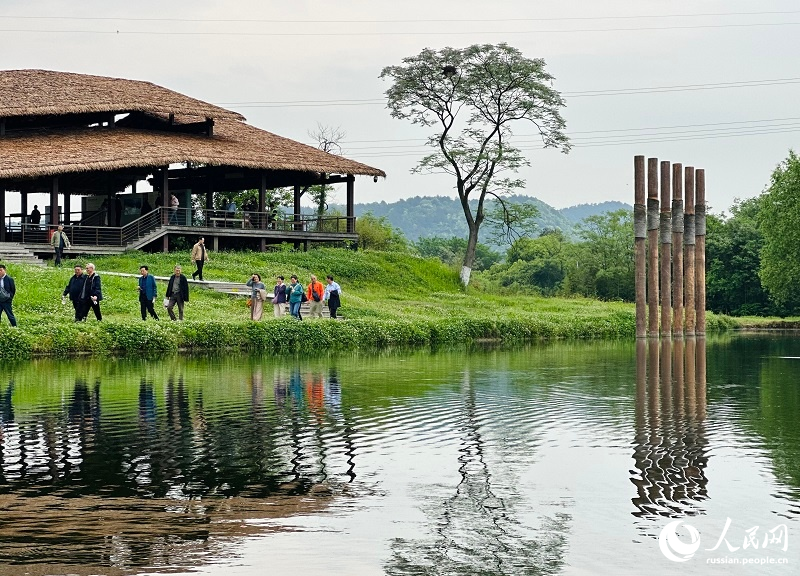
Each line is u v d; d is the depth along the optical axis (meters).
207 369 30.59
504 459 17.50
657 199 50.69
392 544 13.01
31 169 52.62
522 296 77.38
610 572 12.21
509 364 34.56
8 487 15.21
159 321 37.56
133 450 17.75
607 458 17.62
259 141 67.69
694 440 19.38
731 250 95.44
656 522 13.97
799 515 14.28
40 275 44.00
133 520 13.77
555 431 20.20
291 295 42.59
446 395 25.33
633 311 66.94
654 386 27.98
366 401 23.92
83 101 61.28
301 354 37.44
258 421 20.81
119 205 61.28
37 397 23.70
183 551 12.66
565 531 13.57
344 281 61.47
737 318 77.94
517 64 72.62
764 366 34.84
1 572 11.91
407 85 73.44
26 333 33.38
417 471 16.56
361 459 17.38
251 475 16.12
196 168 68.25
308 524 13.74
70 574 11.88
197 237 61.81
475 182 73.81
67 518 13.82
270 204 86.75
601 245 115.75
